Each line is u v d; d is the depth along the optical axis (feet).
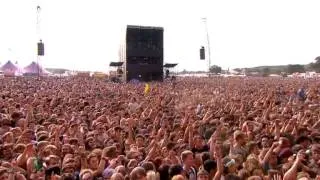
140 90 140.77
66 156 33.47
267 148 36.73
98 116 61.05
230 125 54.34
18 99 86.43
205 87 164.04
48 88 144.56
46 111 69.31
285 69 511.40
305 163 32.40
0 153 35.55
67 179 29.45
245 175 30.40
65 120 55.42
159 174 30.91
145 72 209.67
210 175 31.73
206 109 75.15
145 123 55.88
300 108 73.51
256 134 45.32
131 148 38.99
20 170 31.40
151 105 80.53
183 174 30.53
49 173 31.24
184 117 57.06
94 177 31.04
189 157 31.68
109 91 132.05
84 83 186.60
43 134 42.39
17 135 43.62
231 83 204.23
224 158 33.24
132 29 205.46
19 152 35.86
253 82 218.18
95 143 41.93
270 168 33.63
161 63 211.82
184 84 192.34
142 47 208.03
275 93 126.62
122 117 61.57
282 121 52.06
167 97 105.91
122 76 216.95
